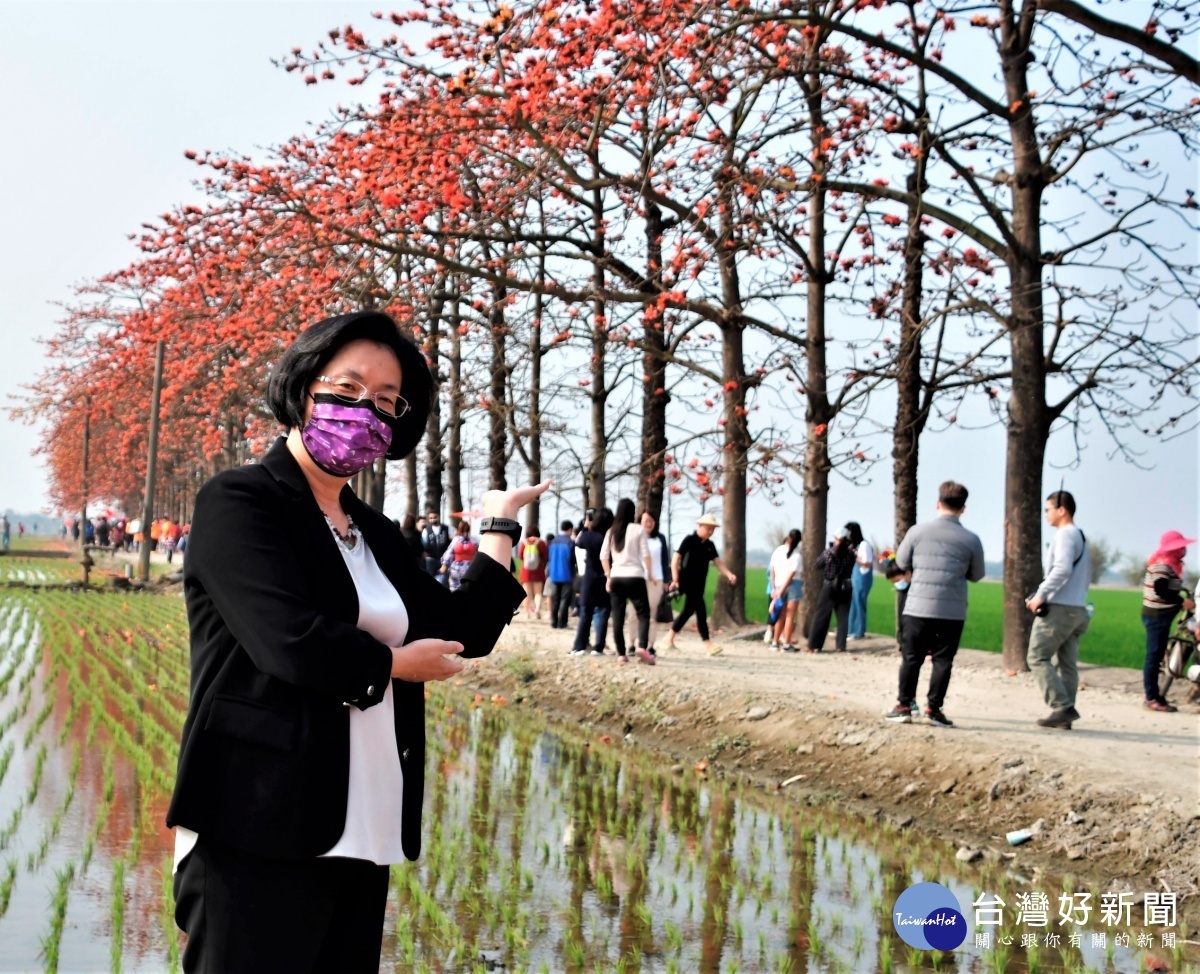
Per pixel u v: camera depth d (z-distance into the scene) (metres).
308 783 2.59
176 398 25.61
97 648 20.98
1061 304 17.78
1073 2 15.45
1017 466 17.30
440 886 7.51
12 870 7.10
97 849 7.91
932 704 11.61
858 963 6.32
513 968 6.06
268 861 2.58
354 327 2.85
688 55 14.22
